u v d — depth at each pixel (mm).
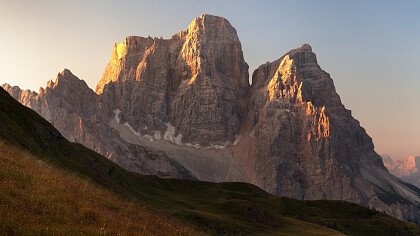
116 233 23875
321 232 106500
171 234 33062
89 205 29938
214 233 78125
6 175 27953
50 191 28516
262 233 92000
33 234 19188
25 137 71688
